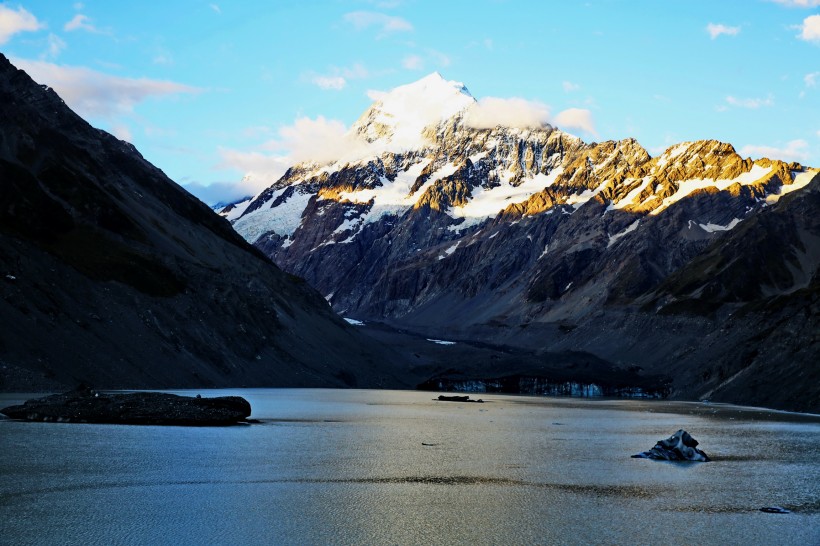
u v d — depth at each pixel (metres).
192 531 48.56
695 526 51.75
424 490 61.59
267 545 46.31
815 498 60.41
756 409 161.38
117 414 96.56
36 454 70.50
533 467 73.69
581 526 51.44
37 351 132.25
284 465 70.75
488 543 47.53
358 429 103.12
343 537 48.16
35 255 157.88
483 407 163.38
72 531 47.81
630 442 95.75
